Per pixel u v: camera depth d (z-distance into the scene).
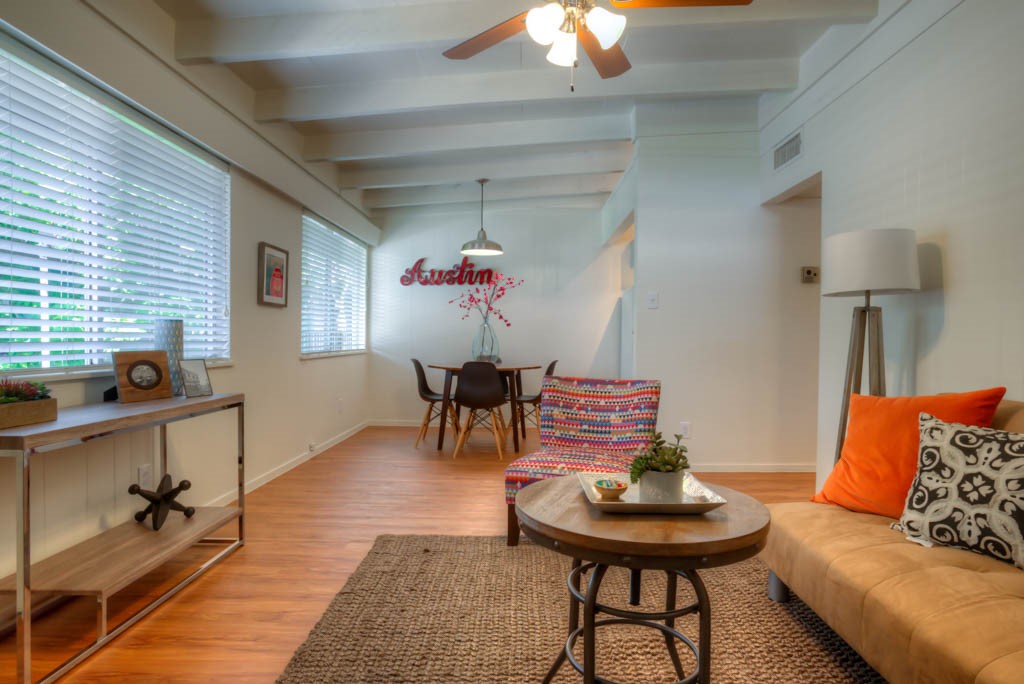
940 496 1.60
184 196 2.95
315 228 4.82
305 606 2.04
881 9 2.59
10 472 1.90
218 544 2.64
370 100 3.49
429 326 6.30
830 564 1.57
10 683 1.57
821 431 3.12
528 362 6.22
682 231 4.11
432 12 2.71
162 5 2.62
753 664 1.67
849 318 2.86
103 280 2.41
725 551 1.27
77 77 2.20
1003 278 1.94
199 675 1.61
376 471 4.16
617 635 1.83
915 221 2.39
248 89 3.46
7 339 1.96
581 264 6.23
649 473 1.46
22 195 2.00
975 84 2.06
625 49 3.24
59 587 1.74
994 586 1.29
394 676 1.59
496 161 4.91
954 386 2.17
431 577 2.27
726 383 4.11
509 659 1.68
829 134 3.07
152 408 2.06
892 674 1.29
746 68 3.42
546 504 1.55
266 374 3.86
